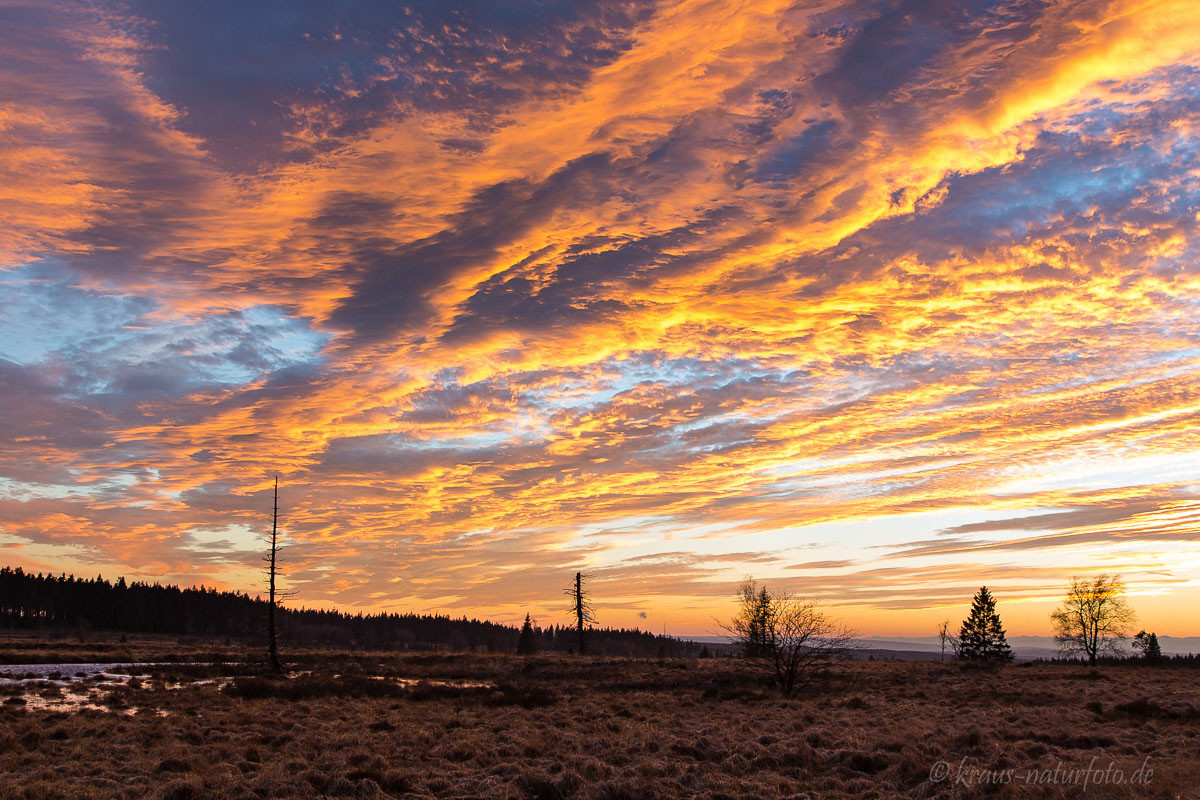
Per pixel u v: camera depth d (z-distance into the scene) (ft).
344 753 55.16
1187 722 69.62
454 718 75.20
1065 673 162.91
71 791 41.55
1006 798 40.16
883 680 133.08
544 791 43.73
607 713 83.41
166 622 498.28
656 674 144.36
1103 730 63.41
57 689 90.74
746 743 59.06
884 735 62.13
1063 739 58.90
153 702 84.53
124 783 44.70
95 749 54.60
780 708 88.53
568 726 72.33
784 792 44.27
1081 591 248.93
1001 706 86.79
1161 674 166.30
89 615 487.20
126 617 493.36
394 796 42.98
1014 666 203.21
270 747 59.00
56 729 60.85
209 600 551.59
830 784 46.19
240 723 71.05
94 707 79.15
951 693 106.01
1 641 224.33
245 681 108.78
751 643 116.57
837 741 58.54
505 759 54.13
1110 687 116.47
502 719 76.84
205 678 122.72
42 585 491.31
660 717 79.30
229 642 320.29
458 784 46.16
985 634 313.12
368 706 87.92
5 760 49.85
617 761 53.36
